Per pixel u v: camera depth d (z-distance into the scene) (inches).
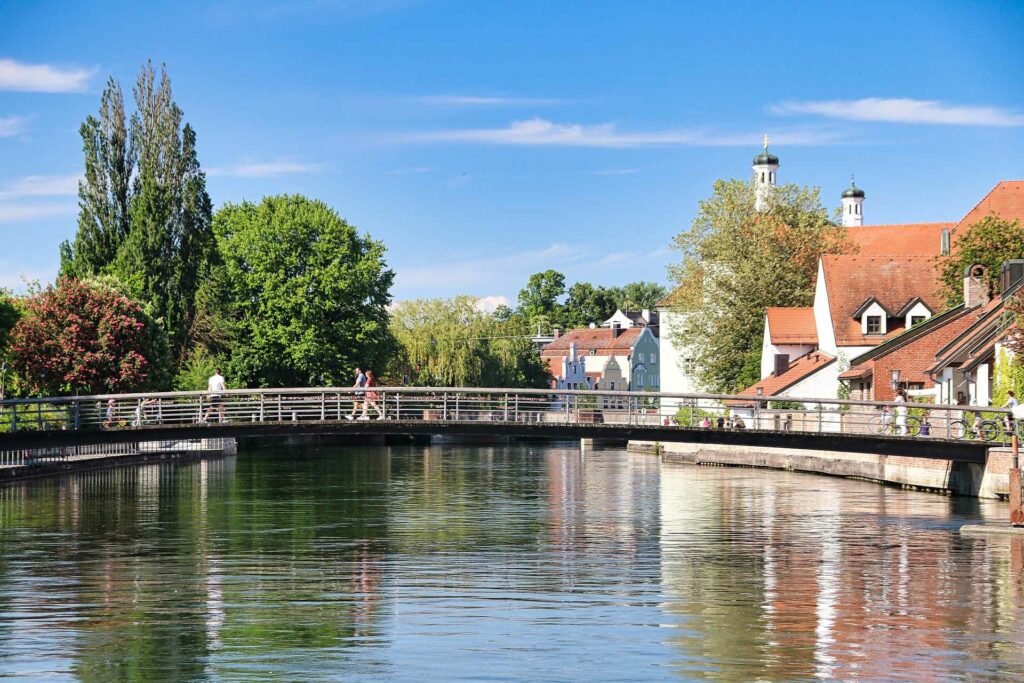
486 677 881.5
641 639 994.7
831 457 2728.8
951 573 1295.5
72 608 1123.3
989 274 2903.5
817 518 1791.3
